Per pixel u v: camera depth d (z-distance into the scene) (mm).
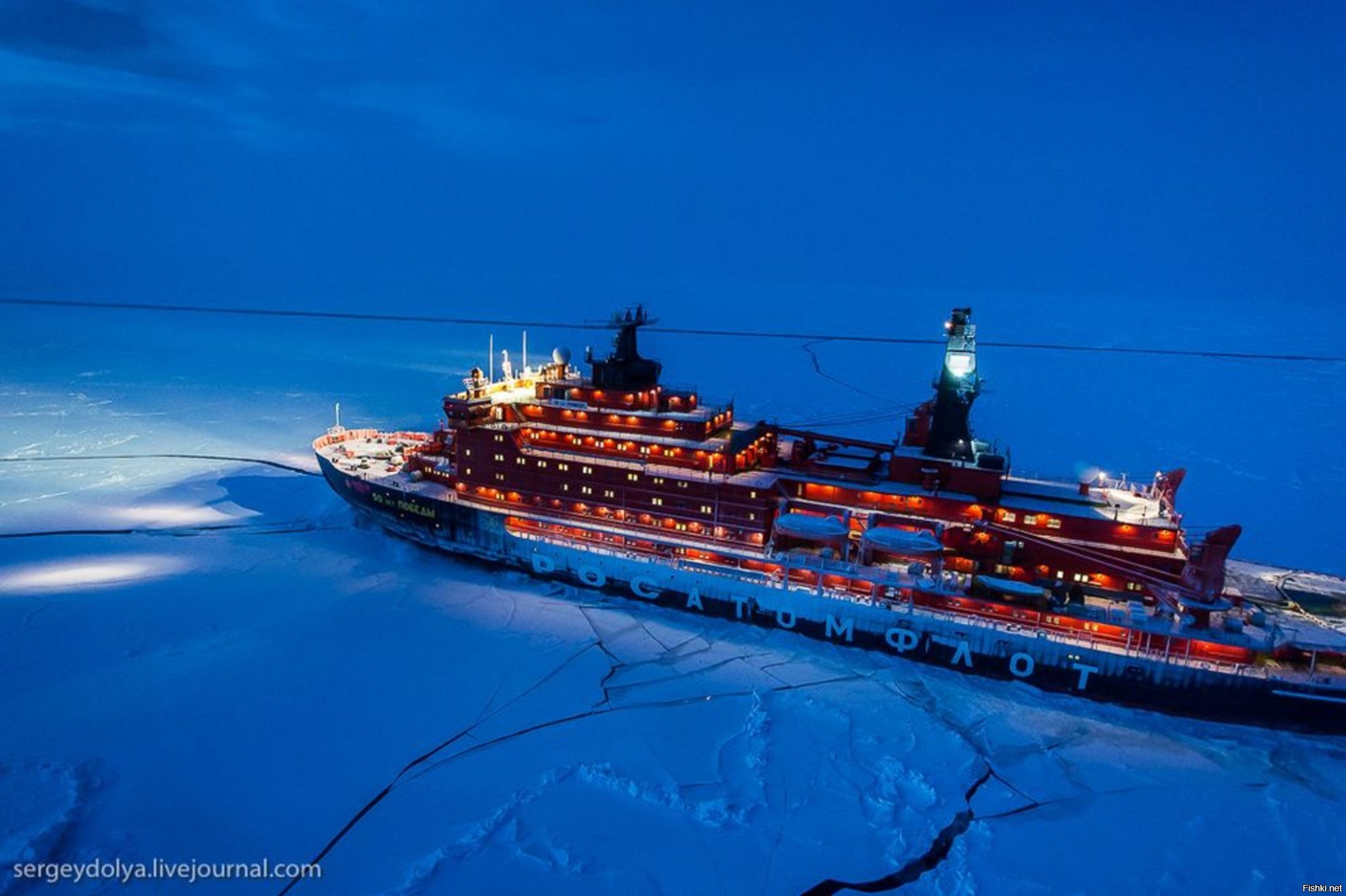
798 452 58625
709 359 151125
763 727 39844
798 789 35625
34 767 34031
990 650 45156
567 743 38094
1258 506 77250
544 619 50844
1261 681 40562
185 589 53281
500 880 29203
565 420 58031
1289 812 35250
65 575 54906
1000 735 40688
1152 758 39344
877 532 48688
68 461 83875
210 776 34500
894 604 47531
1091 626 43969
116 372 132625
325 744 37188
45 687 40531
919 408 57812
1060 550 47344
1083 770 38156
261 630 47781
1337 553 66250
